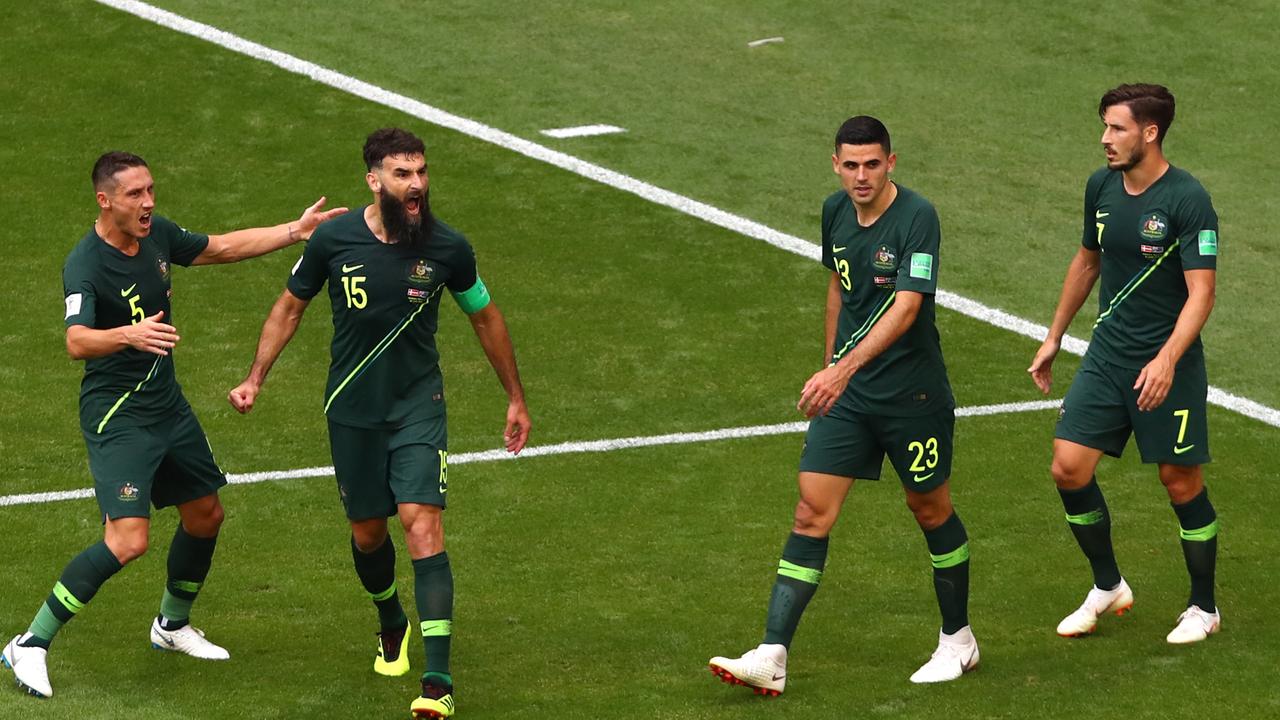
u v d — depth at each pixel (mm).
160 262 22938
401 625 23266
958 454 33781
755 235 46250
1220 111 56406
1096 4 64500
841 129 21406
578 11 62469
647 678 22938
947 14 63406
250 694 22078
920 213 21484
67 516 30250
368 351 21797
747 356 39031
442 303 41531
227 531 29812
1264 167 52344
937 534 22547
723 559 28797
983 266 45125
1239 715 20047
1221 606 25938
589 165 50344
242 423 34844
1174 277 23109
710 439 34594
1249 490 32094
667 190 49031
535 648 24516
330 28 59094
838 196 22375
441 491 21750
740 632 25188
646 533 30016
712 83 57125
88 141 49562
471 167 49781
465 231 45906
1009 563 28484
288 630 25328
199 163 48781
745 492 32000
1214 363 39562
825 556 22141
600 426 35125
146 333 21141
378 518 22359
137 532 22141
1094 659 23125
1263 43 61469
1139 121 22703
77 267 22109
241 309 40875
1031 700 20984
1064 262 45500
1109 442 24062
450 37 59312
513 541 29594
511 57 58125
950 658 22469
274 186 47719
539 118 53594
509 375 23141
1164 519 30625
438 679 20875
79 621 25500
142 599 26672
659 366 38312
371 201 47312
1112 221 23375
